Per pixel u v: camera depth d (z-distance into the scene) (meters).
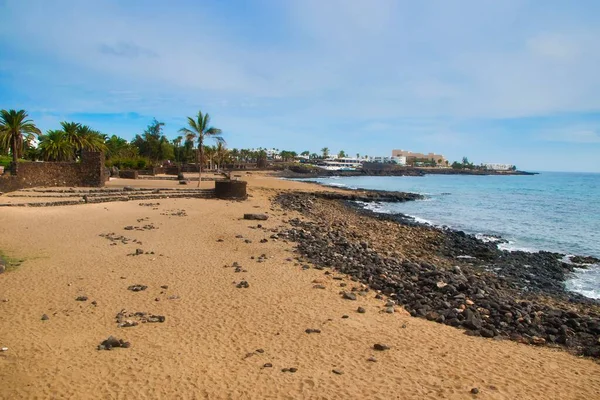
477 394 7.05
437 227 32.56
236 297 11.62
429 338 9.45
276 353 8.41
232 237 19.95
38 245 16.55
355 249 19.52
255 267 14.83
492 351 8.95
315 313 10.62
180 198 36.09
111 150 86.69
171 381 7.21
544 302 14.52
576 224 36.81
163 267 14.30
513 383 7.51
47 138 61.34
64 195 31.59
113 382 7.12
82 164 38.50
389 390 7.11
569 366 8.39
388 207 49.50
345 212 40.81
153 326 9.54
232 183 37.88
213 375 7.46
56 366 7.57
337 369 7.76
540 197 68.44
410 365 8.05
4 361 7.66
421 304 11.80
